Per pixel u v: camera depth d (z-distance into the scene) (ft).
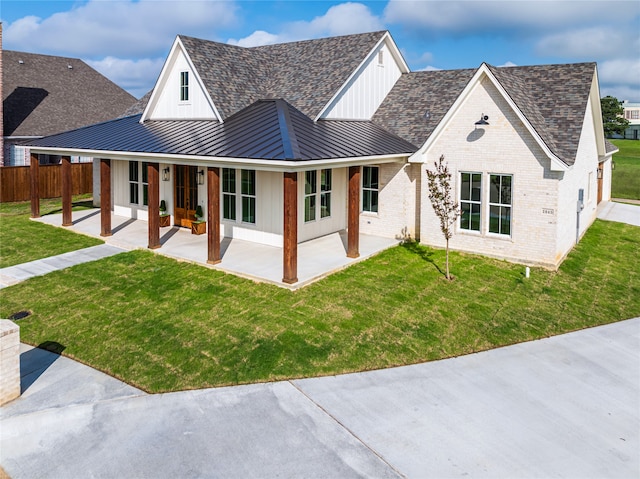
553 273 49.88
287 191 43.11
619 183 137.39
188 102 65.21
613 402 29.25
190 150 49.73
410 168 60.08
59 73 123.34
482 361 33.65
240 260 51.42
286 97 65.87
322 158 44.21
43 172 96.48
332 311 39.99
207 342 35.22
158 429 26.27
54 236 63.93
